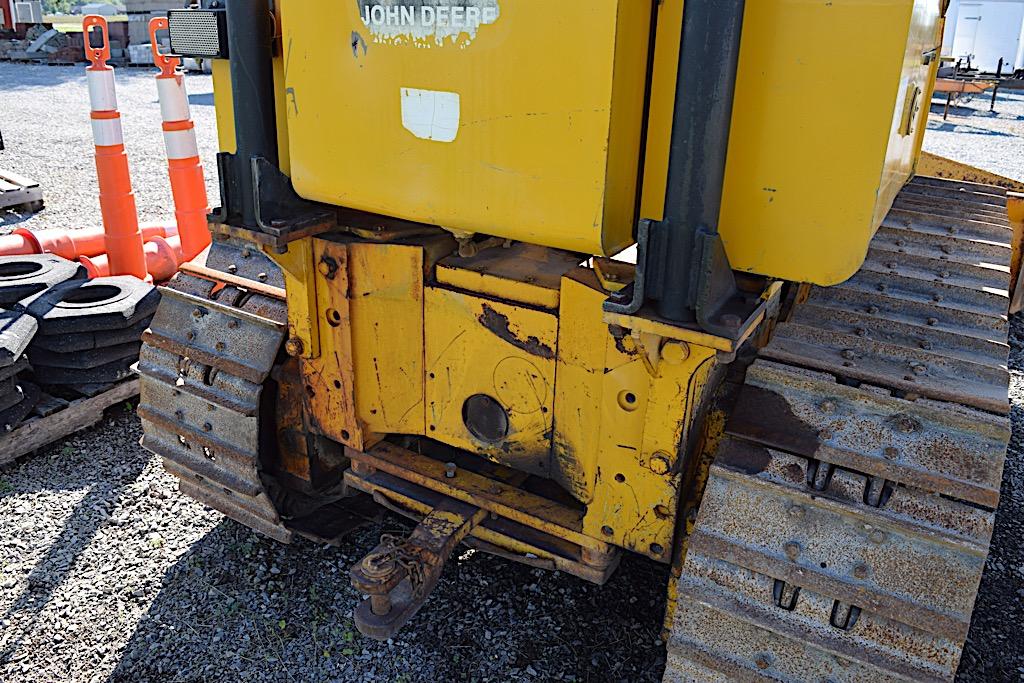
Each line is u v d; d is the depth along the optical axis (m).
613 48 1.59
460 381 2.38
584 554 2.31
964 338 2.03
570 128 1.68
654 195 1.83
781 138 1.63
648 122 1.78
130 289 3.84
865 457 1.75
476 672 2.43
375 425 2.57
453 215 1.91
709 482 1.85
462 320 2.29
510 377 2.28
